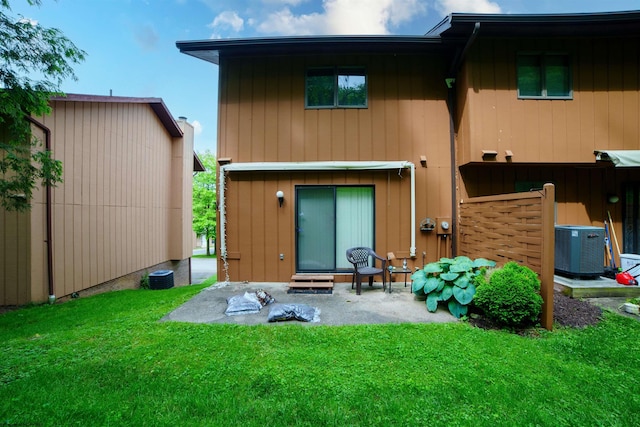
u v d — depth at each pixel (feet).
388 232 19.01
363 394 7.27
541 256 11.41
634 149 17.26
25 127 14.11
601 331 10.72
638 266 15.58
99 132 22.44
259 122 19.30
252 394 7.34
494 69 17.30
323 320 12.37
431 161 19.11
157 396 7.29
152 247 30.22
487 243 15.47
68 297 19.38
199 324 11.89
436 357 9.02
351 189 19.26
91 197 21.58
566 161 17.22
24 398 7.18
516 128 17.20
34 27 12.40
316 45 18.22
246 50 18.81
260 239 19.17
